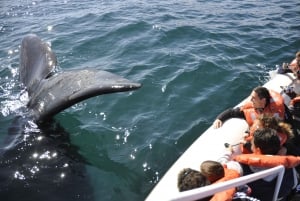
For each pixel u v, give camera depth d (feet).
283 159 15.57
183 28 36.14
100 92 15.80
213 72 28.45
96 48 32.63
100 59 30.81
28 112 19.21
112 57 31.04
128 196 17.63
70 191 16.88
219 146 19.13
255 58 31.07
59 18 40.37
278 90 23.75
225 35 35.19
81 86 16.66
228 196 13.87
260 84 27.35
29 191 16.63
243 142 18.74
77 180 17.48
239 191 14.80
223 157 18.43
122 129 22.16
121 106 24.22
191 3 44.80
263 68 29.66
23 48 21.30
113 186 17.90
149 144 21.11
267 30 36.68
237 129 20.08
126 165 19.48
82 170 18.13
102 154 19.90
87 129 21.54
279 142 16.11
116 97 24.98
